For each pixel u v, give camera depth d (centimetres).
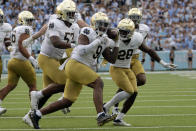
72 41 1973
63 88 1870
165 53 5256
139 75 2109
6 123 1914
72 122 1938
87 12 5841
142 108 2353
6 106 2466
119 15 5884
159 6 6025
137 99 2744
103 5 5966
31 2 5847
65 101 1725
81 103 2573
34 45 5034
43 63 1938
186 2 6100
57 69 1900
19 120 1994
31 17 2117
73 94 1730
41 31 1973
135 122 1927
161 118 2025
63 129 1755
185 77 4375
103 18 1673
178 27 5791
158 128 1770
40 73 5138
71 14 1848
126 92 1858
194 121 1936
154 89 3341
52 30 1827
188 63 5300
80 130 1733
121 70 1900
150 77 4434
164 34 5700
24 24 2117
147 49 1914
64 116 2111
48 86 1847
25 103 2595
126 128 1783
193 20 5909
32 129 1758
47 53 1933
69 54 2116
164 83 3800
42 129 1755
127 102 1873
